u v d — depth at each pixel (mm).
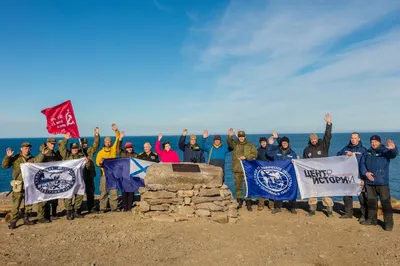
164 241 6859
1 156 62406
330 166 9078
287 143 9852
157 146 11234
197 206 8531
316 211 9820
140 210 8594
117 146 10266
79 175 8906
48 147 8922
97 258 5945
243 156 9844
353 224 8266
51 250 6336
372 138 8008
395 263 5855
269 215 9250
